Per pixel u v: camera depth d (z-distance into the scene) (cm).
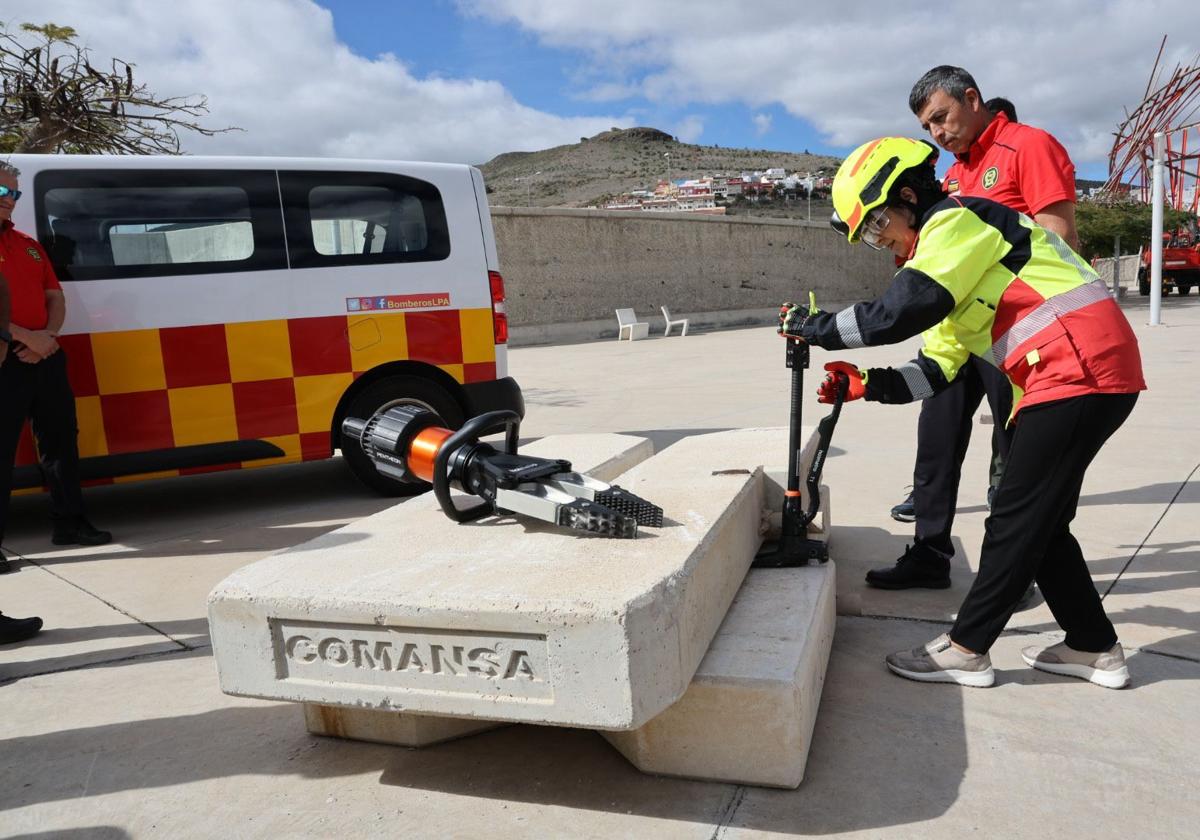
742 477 274
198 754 228
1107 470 508
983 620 244
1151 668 258
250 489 574
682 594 187
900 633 291
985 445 600
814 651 223
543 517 220
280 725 242
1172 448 560
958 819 187
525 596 178
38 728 246
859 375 267
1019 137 319
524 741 226
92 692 269
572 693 175
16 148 934
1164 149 1555
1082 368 220
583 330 1958
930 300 220
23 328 384
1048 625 295
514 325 1875
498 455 236
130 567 401
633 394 948
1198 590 317
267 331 492
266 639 197
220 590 199
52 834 195
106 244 466
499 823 191
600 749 220
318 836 189
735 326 2336
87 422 462
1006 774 204
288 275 497
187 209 481
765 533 303
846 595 310
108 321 464
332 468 637
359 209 516
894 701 242
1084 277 227
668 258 2194
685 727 202
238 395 489
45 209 455
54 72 916
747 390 938
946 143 339
